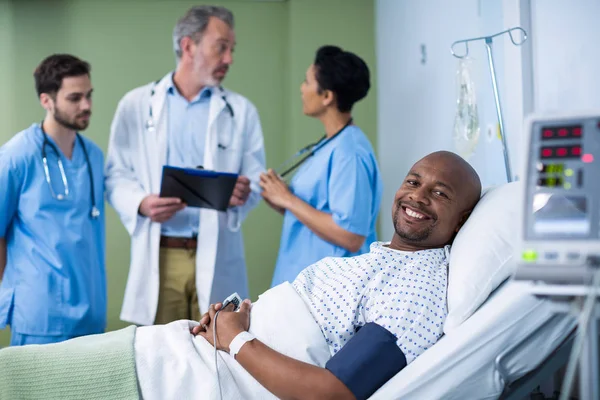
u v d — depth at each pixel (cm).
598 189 105
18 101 420
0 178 268
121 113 314
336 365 152
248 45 439
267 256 439
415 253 173
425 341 156
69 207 279
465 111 254
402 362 154
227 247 314
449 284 161
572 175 107
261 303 172
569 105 220
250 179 319
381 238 422
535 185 108
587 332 106
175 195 290
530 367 150
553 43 228
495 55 266
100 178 299
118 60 429
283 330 165
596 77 206
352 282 168
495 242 160
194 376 159
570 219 105
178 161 314
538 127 111
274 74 440
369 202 266
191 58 315
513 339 147
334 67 277
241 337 161
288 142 436
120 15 429
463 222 179
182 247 306
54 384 155
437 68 338
